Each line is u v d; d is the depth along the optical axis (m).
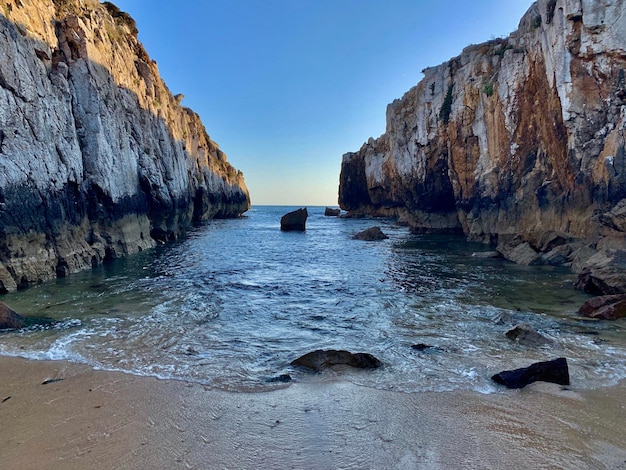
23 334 8.64
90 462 4.19
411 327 9.46
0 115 12.52
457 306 11.35
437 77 36.47
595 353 7.57
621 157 16.08
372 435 4.80
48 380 6.34
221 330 9.29
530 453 4.37
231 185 80.62
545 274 16.02
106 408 5.43
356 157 77.25
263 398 5.82
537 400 5.68
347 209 83.88
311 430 4.92
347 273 17.34
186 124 50.09
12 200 12.81
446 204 39.59
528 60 22.75
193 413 5.33
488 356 7.53
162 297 12.48
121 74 24.70
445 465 4.18
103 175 19.47
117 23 29.86
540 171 22.56
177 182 35.06
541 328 9.12
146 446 4.51
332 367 6.96
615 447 4.45
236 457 4.33
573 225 19.20
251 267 19.11
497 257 21.11
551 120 20.27
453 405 5.57
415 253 24.11
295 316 10.55
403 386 6.23
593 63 17.12
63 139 16.33
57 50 17.62
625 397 5.72
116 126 22.22
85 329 9.07
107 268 17.83
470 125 29.55
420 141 39.09
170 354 7.66
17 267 13.06
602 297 10.37
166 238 30.45
